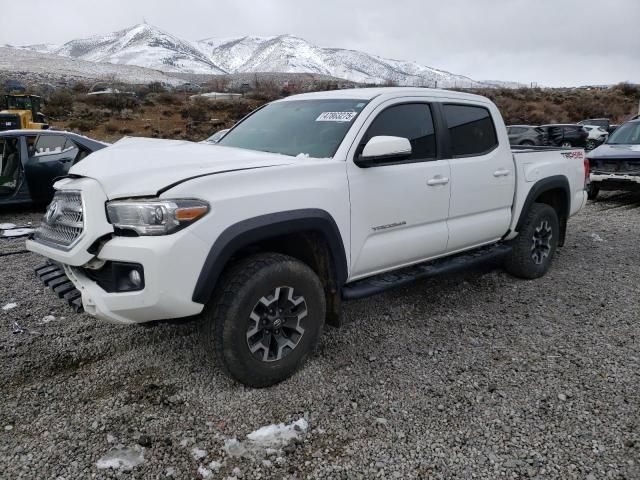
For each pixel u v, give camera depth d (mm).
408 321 4410
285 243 3652
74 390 3295
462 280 5434
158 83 65188
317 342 3551
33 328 4180
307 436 2865
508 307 4734
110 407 3109
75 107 43719
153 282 2824
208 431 2898
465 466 2627
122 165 3172
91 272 3148
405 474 2576
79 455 2691
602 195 11867
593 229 8055
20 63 156125
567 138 26484
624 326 4305
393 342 4012
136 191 2922
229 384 3365
